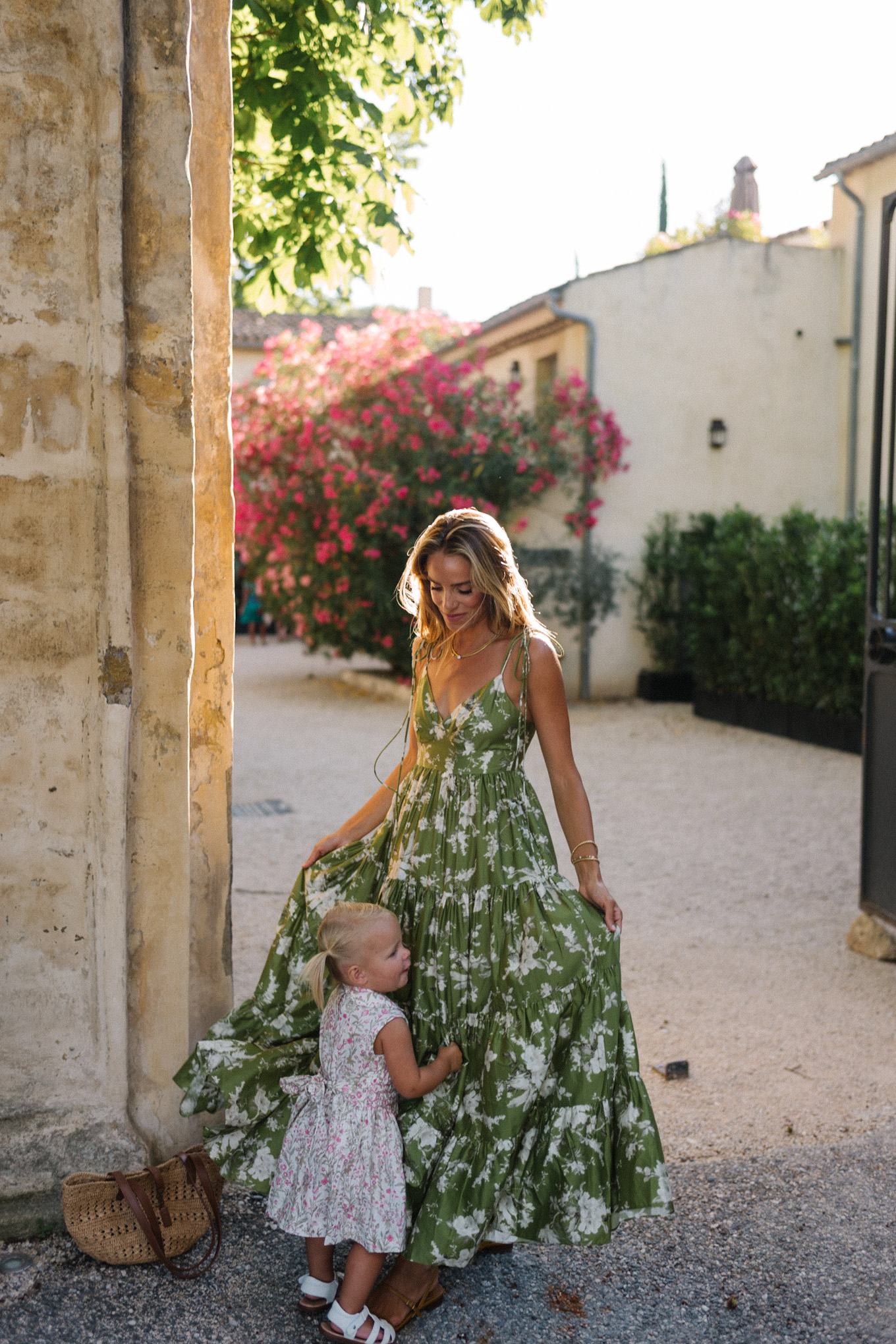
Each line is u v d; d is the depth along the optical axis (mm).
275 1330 2229
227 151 2631
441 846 2355
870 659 4578
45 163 2328
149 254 2389
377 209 4246
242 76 3900
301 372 11984
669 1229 2625
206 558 2682
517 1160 2242
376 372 11742
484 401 11797
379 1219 2148
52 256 2354
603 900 2324
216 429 2668
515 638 2359
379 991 2244
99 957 2555
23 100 2299
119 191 2328
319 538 11750
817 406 12750
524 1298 2359
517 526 11492
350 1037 2205
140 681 2498
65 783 2490
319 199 4301
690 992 4254
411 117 4441
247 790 7922
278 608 13156
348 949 2213
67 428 2402
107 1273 2398
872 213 12078
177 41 2361
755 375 12484
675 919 5168
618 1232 2611
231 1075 2480
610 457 11727
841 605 9156
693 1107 3289
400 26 4086
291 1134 2287
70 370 2391
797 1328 2268
